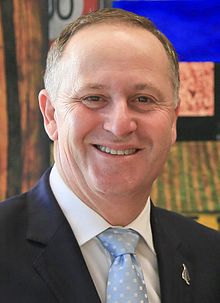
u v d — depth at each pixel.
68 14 2.10
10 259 1.12
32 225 1.18
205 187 2.15
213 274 1.30
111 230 1.20
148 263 1.24
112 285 1.14
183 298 1.23
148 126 1.13
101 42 1.11
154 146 1.15
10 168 2.11
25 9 2.09
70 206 1.20
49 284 1.10
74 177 1.17
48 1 2.10
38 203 1.23
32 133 2.11
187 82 2.15
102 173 1.13
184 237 1.35
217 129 2.17
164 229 1.33
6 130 2.10
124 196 1.16
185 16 2.14
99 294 1.15
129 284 1.14
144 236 1.24
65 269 1.12
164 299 1.20
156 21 2.14
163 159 1.18
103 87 1.10
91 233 1.19
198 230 1.39
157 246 1.27
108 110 1.11
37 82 2.11
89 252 1.19
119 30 1.13
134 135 1.13
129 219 1.21
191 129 2.16
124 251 1.17
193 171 2.15
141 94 1.12
